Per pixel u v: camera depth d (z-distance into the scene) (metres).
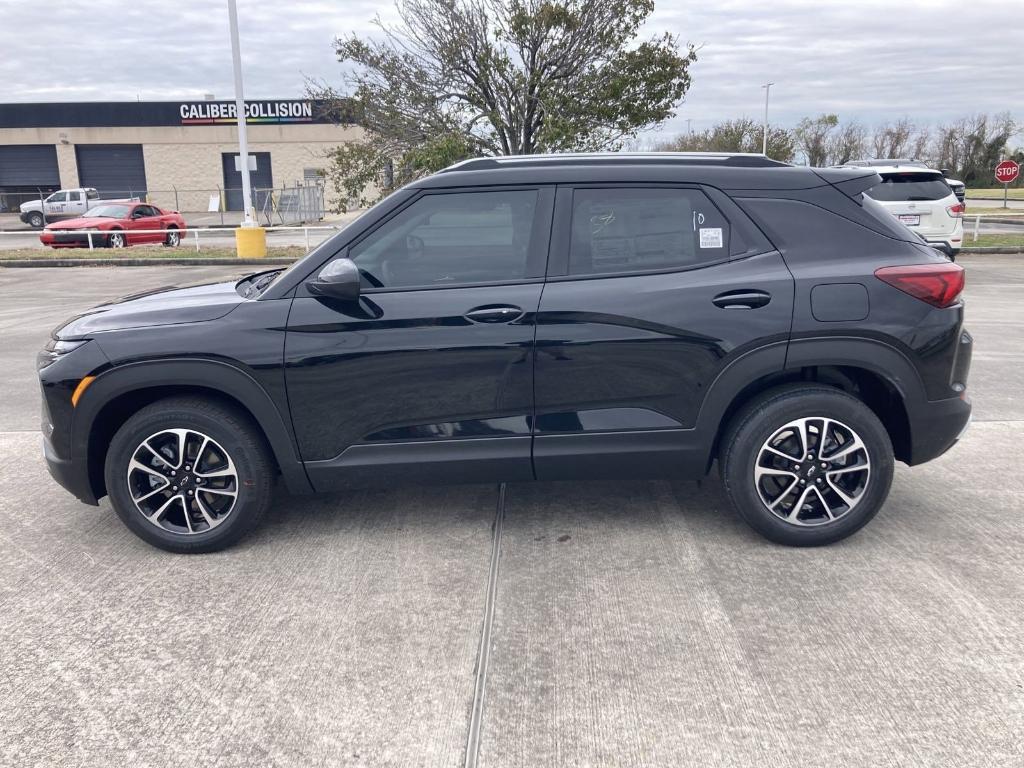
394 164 17.42
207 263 19.03
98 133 40.88
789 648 3.09
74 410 3.82
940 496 4.53
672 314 3.70
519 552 3.94
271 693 2.89
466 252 3.81
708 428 3.81
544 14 15.37
